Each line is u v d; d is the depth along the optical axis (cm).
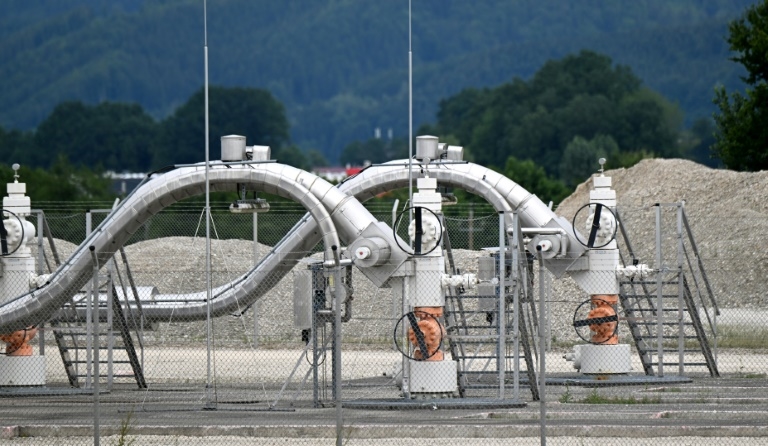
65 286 5616
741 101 14262
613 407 4875
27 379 5731
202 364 7106
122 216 5634
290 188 5588
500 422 4450
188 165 5750
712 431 4188
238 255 9712
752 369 6706
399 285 5128
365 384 5909
